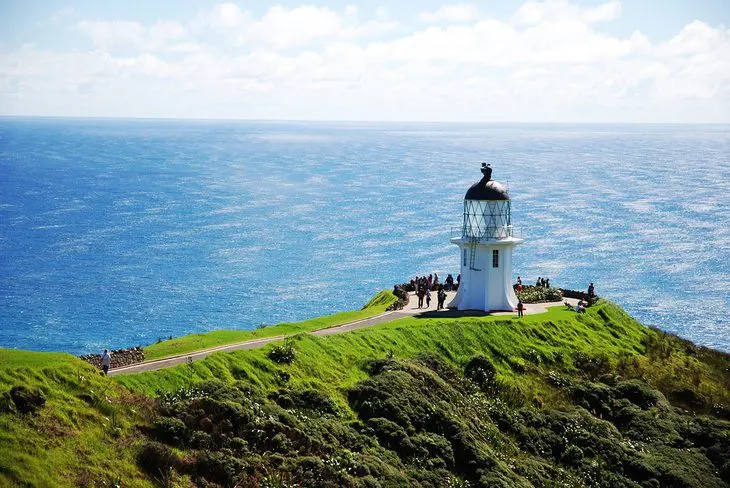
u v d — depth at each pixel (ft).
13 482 107.86
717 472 174.70
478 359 190.70
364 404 154.10
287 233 547.90
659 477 169.07
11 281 403.75
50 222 588.50
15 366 128.77
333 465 132.16
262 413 137.90
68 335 312.71
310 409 148.25
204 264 448.65
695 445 184.24
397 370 168.55
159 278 413.59
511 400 182.60
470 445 152.46
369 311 226.17
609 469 169.27
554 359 205.67
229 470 123.85
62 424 120.67
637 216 627.87
